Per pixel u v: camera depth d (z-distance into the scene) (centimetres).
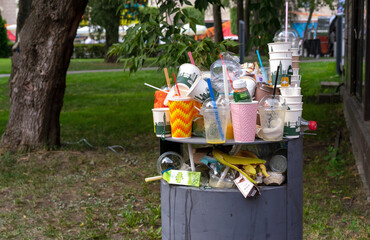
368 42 682
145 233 457
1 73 2238
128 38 534
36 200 554
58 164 689
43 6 712
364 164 598
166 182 325
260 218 298
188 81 326
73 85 1830
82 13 736
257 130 306
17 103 750
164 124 326
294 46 371
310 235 441
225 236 299
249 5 623
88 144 810
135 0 638
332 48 2644
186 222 308
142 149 817
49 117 759
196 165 331
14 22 5112
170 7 538
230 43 495
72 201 551
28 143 744
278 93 326
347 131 892
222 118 293
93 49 3909
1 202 548
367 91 690
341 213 497
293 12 1980
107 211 522
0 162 688
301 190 316
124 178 642
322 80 1625
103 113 1211
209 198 298
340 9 1231
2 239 453
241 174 301
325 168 653
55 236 458
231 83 321
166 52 513
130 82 1898
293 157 306
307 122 339
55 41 726
